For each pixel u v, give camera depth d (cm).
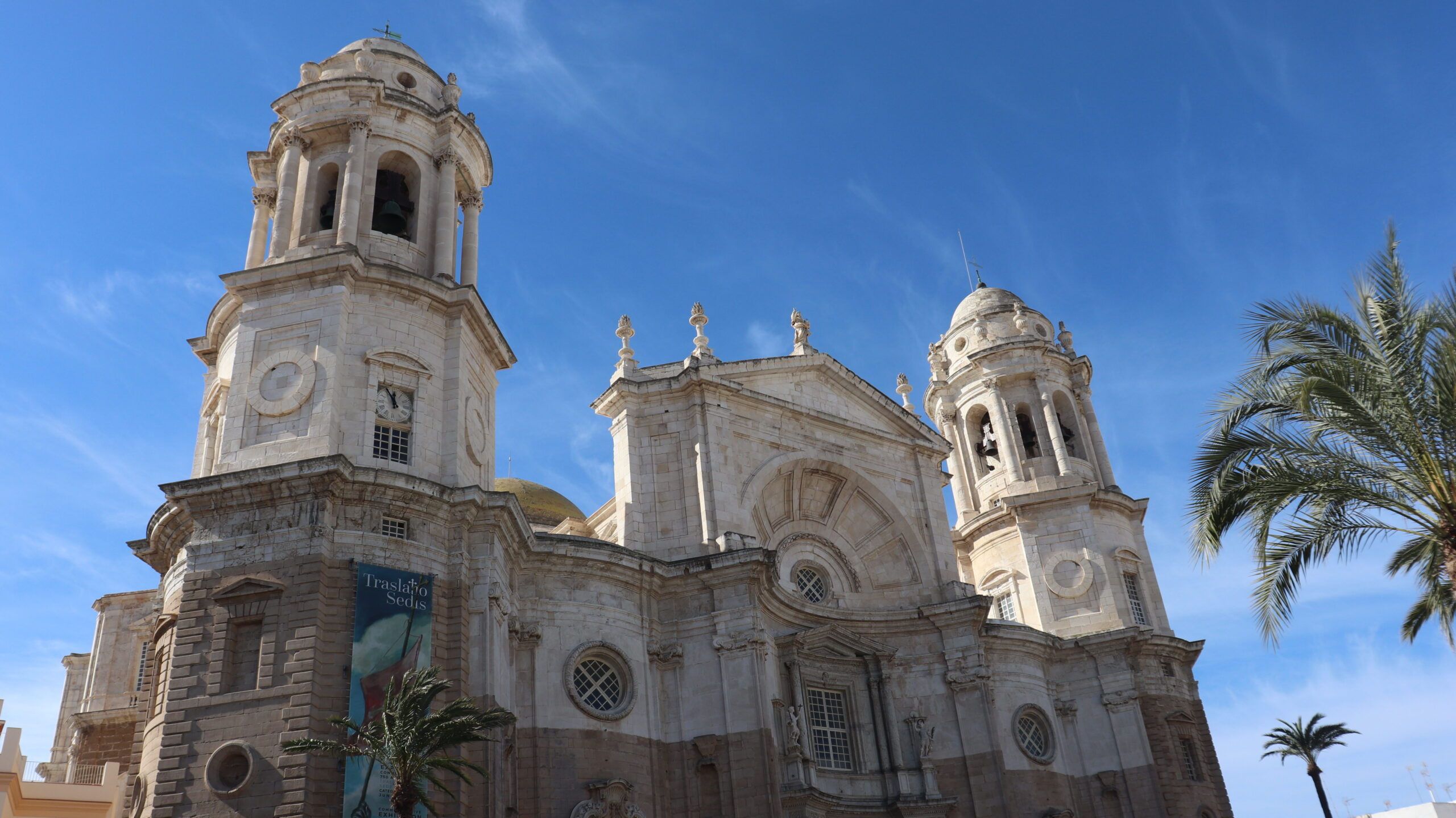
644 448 4184
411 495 3120
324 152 3897
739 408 4362
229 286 3438
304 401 3231
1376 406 2278
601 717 3503
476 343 3769
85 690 5309
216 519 3038
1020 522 5325
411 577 3042
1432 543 2430
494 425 3859
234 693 2798
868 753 4200
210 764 2716
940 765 4303
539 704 3416
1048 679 4912
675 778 3609
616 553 3706
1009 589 5319
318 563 2917
